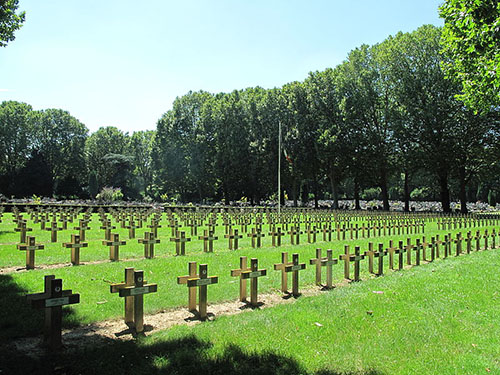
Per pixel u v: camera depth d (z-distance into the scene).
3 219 24.62
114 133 89.19
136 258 11.47
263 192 61.75
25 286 7.59
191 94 62.81
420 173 49.94
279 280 8.73
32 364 4.24
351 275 9.59
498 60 10.52
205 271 6.30
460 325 5.98
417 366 4.57
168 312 6.51
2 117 67.50
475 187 75.69
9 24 17.70
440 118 37.59
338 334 5.44
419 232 20.41
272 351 4.79
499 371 4.51
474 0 10.31
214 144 58.97
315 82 49.53
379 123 45.88
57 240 14.79
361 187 56.28
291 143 48.50
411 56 41.25
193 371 4.23
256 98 57.28
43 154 70.50
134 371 4.20
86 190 69.50
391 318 6.16
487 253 13.41
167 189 62.09
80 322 5.80
